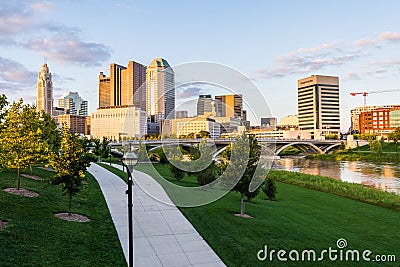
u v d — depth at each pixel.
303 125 174.62
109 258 9.62
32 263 8.37
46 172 24.03
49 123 29.64
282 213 16.53
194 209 15.21
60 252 9.38
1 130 14.53
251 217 14.59
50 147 23.16
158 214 14.37
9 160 15.23
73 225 11.91
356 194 25.22
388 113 145.38
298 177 33.94
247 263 9.70
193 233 12.01
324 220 16.59
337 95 169.12
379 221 17.39
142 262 9.55
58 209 13.85
